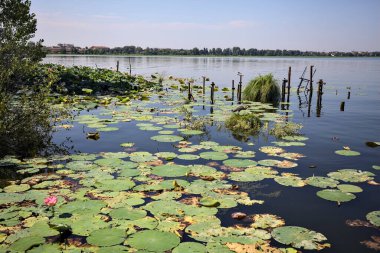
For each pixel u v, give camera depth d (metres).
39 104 9.70
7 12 11.39
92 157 8.58
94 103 17.19
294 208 5.99
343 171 7.81
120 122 13.21
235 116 13.12
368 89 28.23
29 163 8.05
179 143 10.14
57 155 8.80
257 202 6.17
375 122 14.23
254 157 8.91
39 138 9.69
